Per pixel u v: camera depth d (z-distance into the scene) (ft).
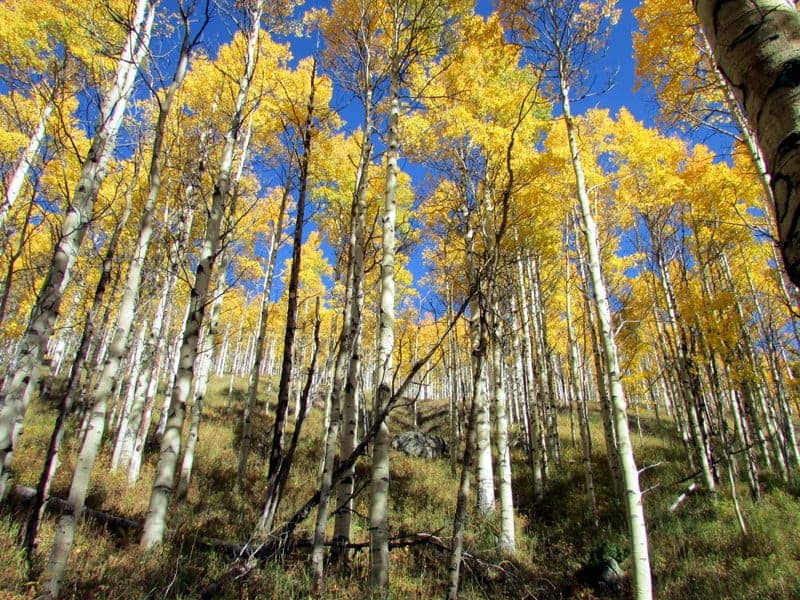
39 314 16.76
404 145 26.94
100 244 28.84
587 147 31.04
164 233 26.73
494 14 21.63
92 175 18.52
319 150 26.91
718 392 30.04
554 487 35.94
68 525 11.37
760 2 2.52
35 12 22.15
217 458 37.81
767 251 36.06
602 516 29.50
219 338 99.55
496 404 27.22
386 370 15.78
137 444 30.04
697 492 31.01
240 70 26.89
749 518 25.53
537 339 43.27
